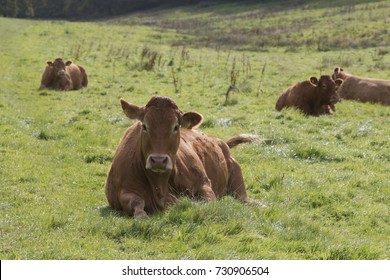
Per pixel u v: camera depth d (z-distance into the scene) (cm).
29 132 1680
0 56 3766
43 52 4112
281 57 4447
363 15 7094
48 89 2667
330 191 1170
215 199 977
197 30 7819
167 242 771
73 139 1609
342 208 1070
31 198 1045
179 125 913
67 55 4000
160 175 916
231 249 760
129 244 757
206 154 1048
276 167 1375
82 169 1309
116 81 2989
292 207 1058
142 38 5881
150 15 12656
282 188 1189
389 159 1505
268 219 904
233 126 1852
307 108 2195
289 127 1869
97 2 14900
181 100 2428
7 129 1677
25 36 5228
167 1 14388
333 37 5612
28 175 1214
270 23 7775
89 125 1822
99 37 5566
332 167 1406
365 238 907
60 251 725
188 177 965
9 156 1370
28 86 2741
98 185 1183
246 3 11944
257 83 3011
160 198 928
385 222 1025
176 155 960
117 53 4116
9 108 2081
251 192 1184
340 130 1825
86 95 2556
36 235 782
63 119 1934
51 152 1453
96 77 3136
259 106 2312
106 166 1355
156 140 885
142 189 933
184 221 821
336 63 3925
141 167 928
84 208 977
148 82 2975
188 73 3353
